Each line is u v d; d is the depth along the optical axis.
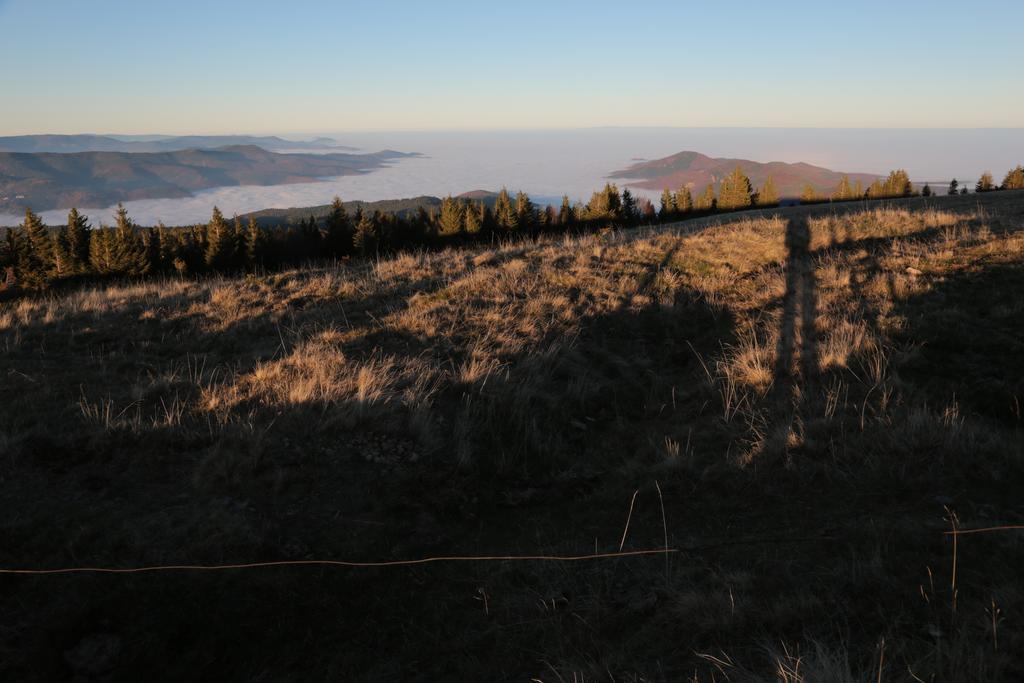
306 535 4.46
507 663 3.52
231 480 4.82
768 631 3.39
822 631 3.29
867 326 8.12
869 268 10.46
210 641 3.66
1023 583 3.46
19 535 4.04
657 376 7.64
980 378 6.59
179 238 77.44
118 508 4.43
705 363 7.94
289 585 4.02
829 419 5.95
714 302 9.83
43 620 3.52
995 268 9.48
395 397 6.29
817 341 7.85
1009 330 7.49
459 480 5.32
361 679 3.49
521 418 6.23
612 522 4.92
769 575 3.94
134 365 7.08
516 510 5.16
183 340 8.11
